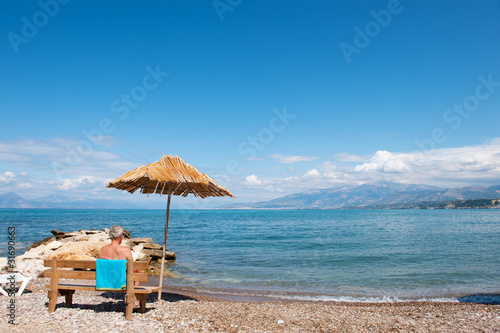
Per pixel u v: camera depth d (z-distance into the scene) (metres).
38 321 5.90
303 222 83.88
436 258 20.39
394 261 19.30
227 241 32.25
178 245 28.42
